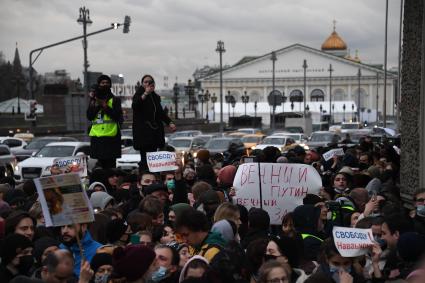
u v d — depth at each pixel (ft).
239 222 27.40
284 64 516.73
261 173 34.50
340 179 38.88
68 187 22.61
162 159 36.70
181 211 23.43
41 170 84.89
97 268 21.77
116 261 19.19
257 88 517.14
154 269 19.61
